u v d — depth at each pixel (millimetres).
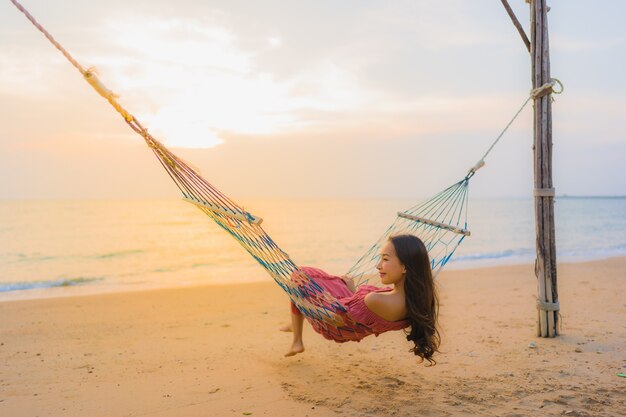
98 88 3514
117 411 3775
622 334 5605
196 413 3723
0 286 11938
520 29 5316
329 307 3570
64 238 30844
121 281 12930
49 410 3807
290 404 3857
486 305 7699
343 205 109312
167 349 5484
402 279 3531
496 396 3912
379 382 4297
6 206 81938
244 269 16094
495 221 48250
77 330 6438
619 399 3809
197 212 66875
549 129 5293
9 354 5340
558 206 103750
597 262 13672
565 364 4625
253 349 5430
